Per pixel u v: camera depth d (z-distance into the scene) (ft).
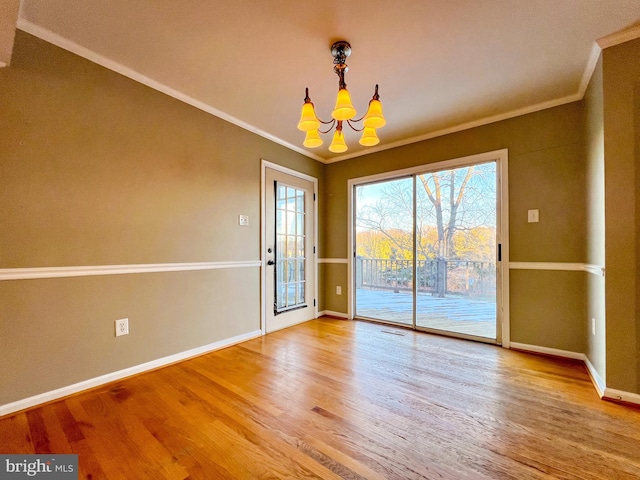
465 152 9.82
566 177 8.09
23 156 5.52
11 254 5.37
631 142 5.66
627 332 5.67
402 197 12.38
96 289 6.47
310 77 7.25
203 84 7.60
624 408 5.46
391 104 8.52
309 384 6.51
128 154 7.04
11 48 4.83
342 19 5.33
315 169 13.32
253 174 10.29
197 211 8.52
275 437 4.66
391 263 13.53
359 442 4.54
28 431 4.83
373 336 10.19
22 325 5.49
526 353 8.46
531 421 5.08
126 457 4.22
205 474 3.90
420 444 4.49
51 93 5.87
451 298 10.60
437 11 5.15
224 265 9.20
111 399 5.86
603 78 5.91
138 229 7.20
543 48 6.14
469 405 5.61
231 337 9.34
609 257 5.84
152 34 5.75
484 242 9.89
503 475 3.85
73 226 6.14
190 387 6.39
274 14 5.22
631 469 3.94
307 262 12.67
